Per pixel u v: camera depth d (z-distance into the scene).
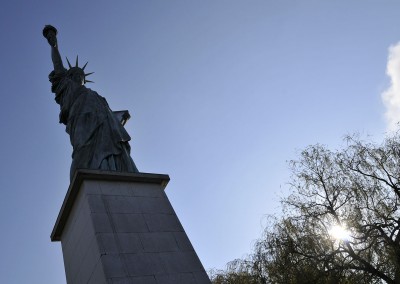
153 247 23.19
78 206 26.05
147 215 25.12
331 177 40.47
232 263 41.28
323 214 38.16
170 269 22.34
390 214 36.50
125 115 36.81
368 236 34.72
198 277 22.45
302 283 33.62
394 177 39.22
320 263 34.53
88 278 22.92
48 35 44.84
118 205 25.09
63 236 28.38
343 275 33.34
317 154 42.47
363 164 40.09
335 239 36.25
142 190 26.84
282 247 36.25
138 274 21.52
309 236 36.31
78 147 31.50
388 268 32.78
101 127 32.31
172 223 25.17
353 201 38.03
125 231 23.55
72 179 26.20
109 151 30.80
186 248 23.81
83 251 24.17
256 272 37.00
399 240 33.97
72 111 34.47
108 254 21.98
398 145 40.88
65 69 41.03
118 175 26.59
